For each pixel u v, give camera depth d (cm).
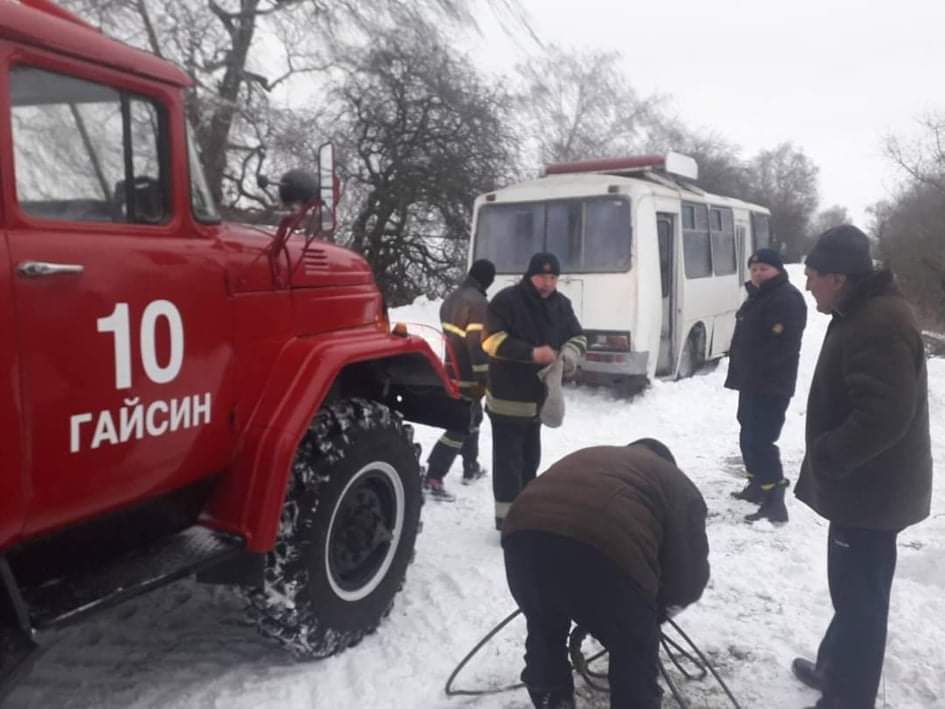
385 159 1761
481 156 1788
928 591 439
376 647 371
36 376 236
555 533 261
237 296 316
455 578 445
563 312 486
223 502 320
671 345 1058
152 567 286
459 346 576
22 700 319
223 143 1138
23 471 235
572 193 979
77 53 254
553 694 286
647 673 261
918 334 292
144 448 275
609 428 862
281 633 337
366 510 374
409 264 1819
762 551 499
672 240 1052
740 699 341
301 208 326
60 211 252
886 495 300
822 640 359
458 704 329
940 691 343
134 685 333
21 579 265
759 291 550
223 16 1324
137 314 269
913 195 2636
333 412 365
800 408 990
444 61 1728
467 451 628
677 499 275
